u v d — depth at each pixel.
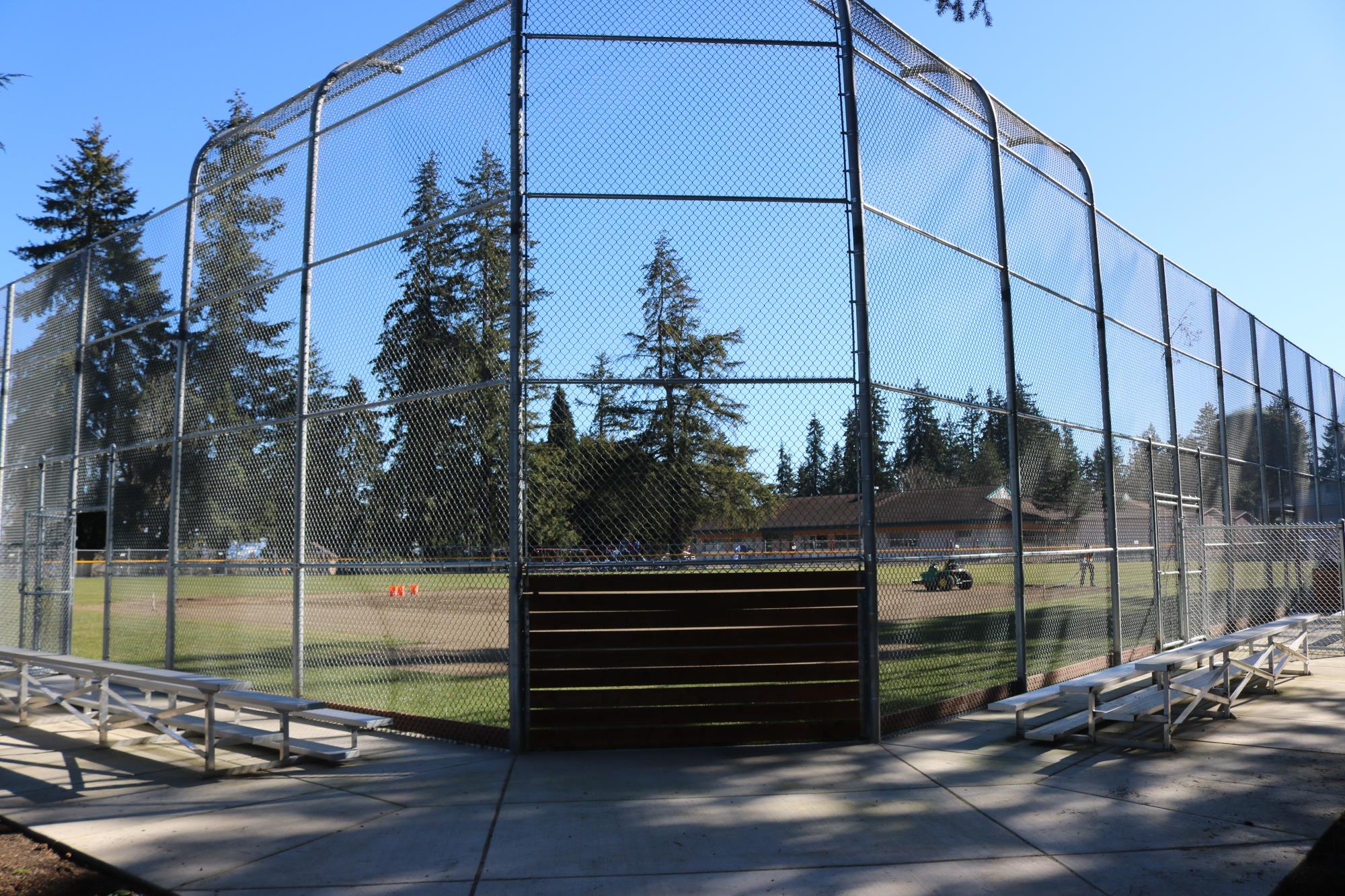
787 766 5.82
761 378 6.61
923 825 4.58
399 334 7.41
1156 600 11.44
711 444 6.57
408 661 10.34
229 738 6.05
